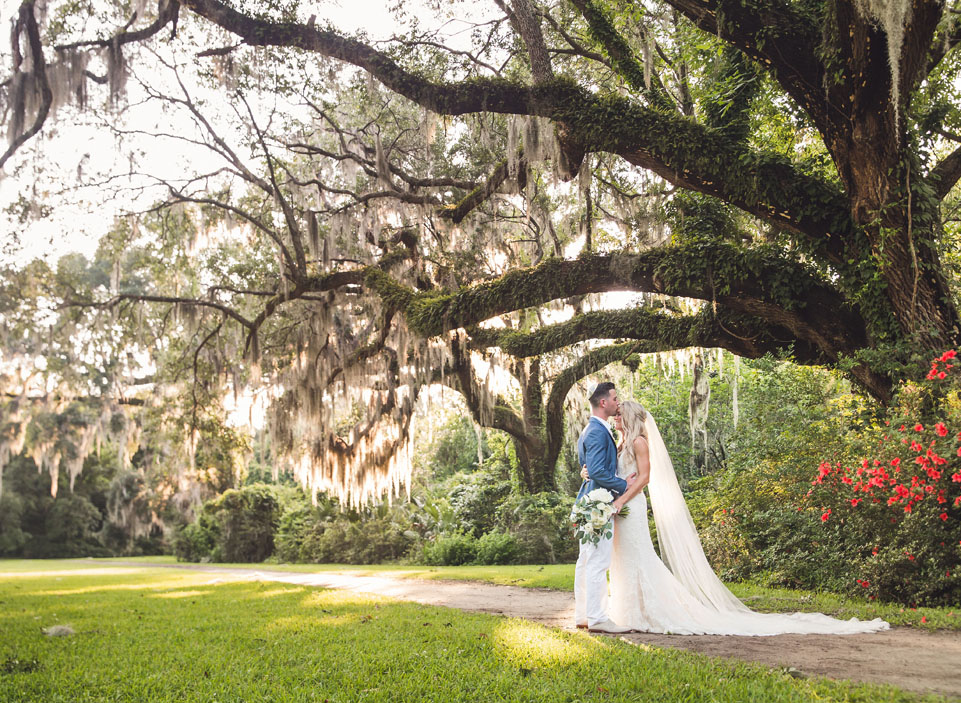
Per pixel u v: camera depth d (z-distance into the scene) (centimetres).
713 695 313
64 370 1739
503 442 2450
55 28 1205
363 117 1519
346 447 1772
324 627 555
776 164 932
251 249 1753
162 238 1666
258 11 1047
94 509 4291
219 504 2841
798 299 984
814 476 791
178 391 1969
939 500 617
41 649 496
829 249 939
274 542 2627
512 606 720
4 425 1723
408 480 1772
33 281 1678
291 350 1777
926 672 362
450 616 610
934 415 690
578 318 1441
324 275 1437
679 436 2245
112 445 1972
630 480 534
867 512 704
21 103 1108
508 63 1400
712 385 2095
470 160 1620
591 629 502
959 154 948
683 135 934
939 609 575
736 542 880
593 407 539
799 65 830
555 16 1394
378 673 378
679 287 1023
